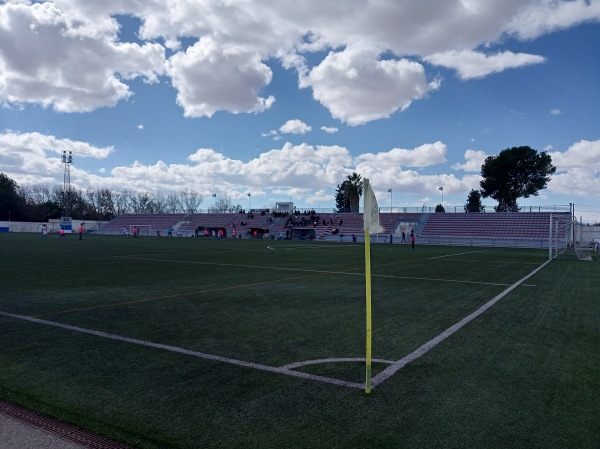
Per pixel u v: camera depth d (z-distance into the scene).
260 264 20.14
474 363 5.58
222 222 71.94
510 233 53.25
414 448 3.38
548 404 4.28
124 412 4.01
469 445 3.44
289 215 70.19
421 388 4.68
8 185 86.88
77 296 10.74
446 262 22.91
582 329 7.57
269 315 8.56
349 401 4.30
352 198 78.38
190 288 12.23
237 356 5.81
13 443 3.43
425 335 7.04
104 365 5.39
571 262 23.77
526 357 5.87
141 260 21.56
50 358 5.67
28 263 19.20
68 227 73.94
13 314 8.52
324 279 14.60
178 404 4.20
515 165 62.72
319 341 6.61
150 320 8.05
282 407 4.15
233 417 3.92
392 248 38.53
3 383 4.75
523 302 10.38
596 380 4.98
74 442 3.45
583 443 3.49
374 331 7.29
